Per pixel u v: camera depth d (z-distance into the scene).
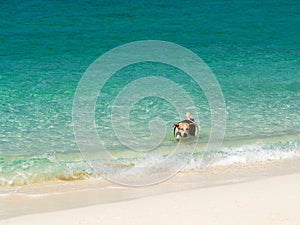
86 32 49.41
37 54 41.66
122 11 58.62
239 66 37.38
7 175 19.75
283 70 36.25
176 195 17.31
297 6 62.44
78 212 16.17
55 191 18.44
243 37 47.66
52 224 15.34
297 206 16.08
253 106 27.78
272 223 14.92
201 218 15.36
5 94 30.53
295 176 18.92
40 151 21.95
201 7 61.38
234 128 24.45
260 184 18.09
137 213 15.91
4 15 56.31
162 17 56.00
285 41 46.09
